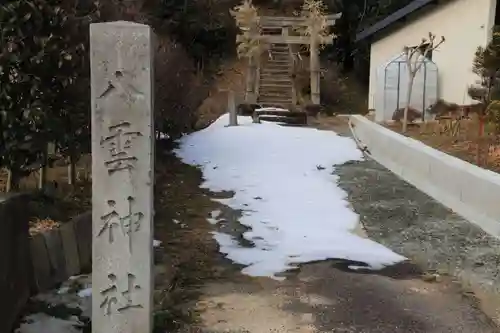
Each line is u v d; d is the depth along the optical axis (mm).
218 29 20125
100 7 5344
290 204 7586
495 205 5906
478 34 11836
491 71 9031
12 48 4262
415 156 8242
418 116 12461
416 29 14516
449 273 5184
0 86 4336
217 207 7410
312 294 4676
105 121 3508
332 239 6270
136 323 3645
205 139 11156
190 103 10852
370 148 10531
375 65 17406
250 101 15531
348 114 17094
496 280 4809
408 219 6734
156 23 13867
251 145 10680
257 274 5141
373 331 3998
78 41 4797
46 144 4910
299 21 15953
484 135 8680
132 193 3557
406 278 5102
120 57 3463
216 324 4070
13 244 3857
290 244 6074
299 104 15516
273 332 3959
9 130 4449
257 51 15766
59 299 4320
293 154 10141
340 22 21609
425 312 4336
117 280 3611
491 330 4027
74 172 6363
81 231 5004
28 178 6641
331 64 21281
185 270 5180
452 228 6207
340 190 8203
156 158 9797
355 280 5008
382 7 20766
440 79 13211
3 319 3582
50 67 4527
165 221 6727
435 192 7406
